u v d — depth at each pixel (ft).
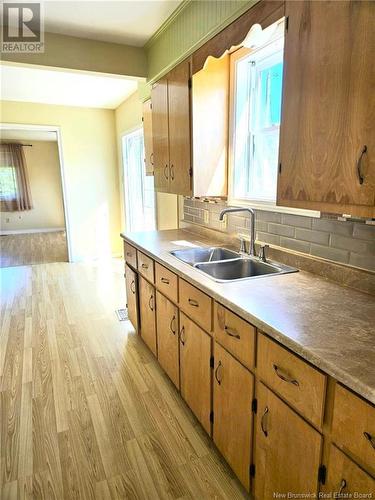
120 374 7.96
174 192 8.54
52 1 6.75
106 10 7.19
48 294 13.33
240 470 4.77
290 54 4.29
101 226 18.65
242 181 7.77
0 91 13.48
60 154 16.97
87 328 10.38
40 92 13.74
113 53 8.95
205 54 6.59
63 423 6.40
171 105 8.18
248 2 5.27
